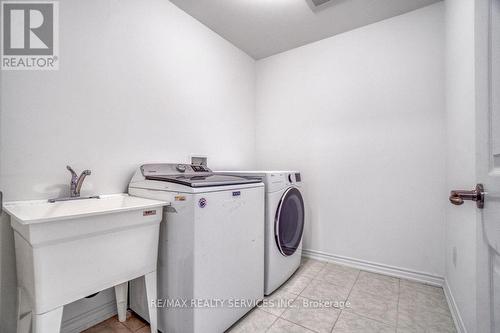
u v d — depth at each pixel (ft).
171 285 4.30
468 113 4.12
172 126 6.39
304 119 8.59
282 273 6.29
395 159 6.90
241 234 4.90
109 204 4.39
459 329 4.45
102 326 4.77
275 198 6.02
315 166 8.30
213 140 7.73
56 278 3.08
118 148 5.23
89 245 3.36
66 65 4.46
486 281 2.35
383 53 7.09
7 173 3.84
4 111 3.83
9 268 3.89
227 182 4.68
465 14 4.33
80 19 4.63
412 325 4.73
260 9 6.64
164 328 4.45
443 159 6.26
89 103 4.76
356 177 7.51
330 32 7.77
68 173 4.48
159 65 6.06
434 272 6.34
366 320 4.90
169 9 6.30
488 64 2.25
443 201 6.25
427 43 6.47
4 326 3.85
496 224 2.10
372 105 7.27
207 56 7.47
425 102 6.50
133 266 3.91
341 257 7.72
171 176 5.05
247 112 9.29
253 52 9.14
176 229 4.20
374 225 7.20
